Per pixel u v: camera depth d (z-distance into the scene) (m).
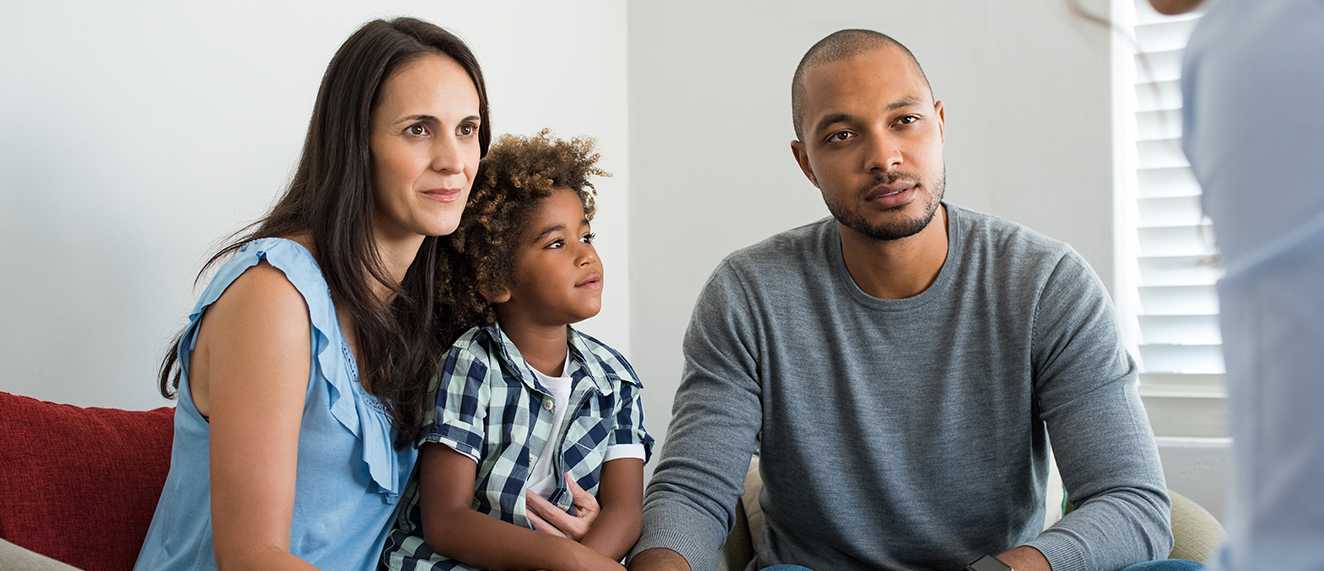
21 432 0.89
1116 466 1.08
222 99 1.24
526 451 1.08
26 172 1.00
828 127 1.16
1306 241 0.31
